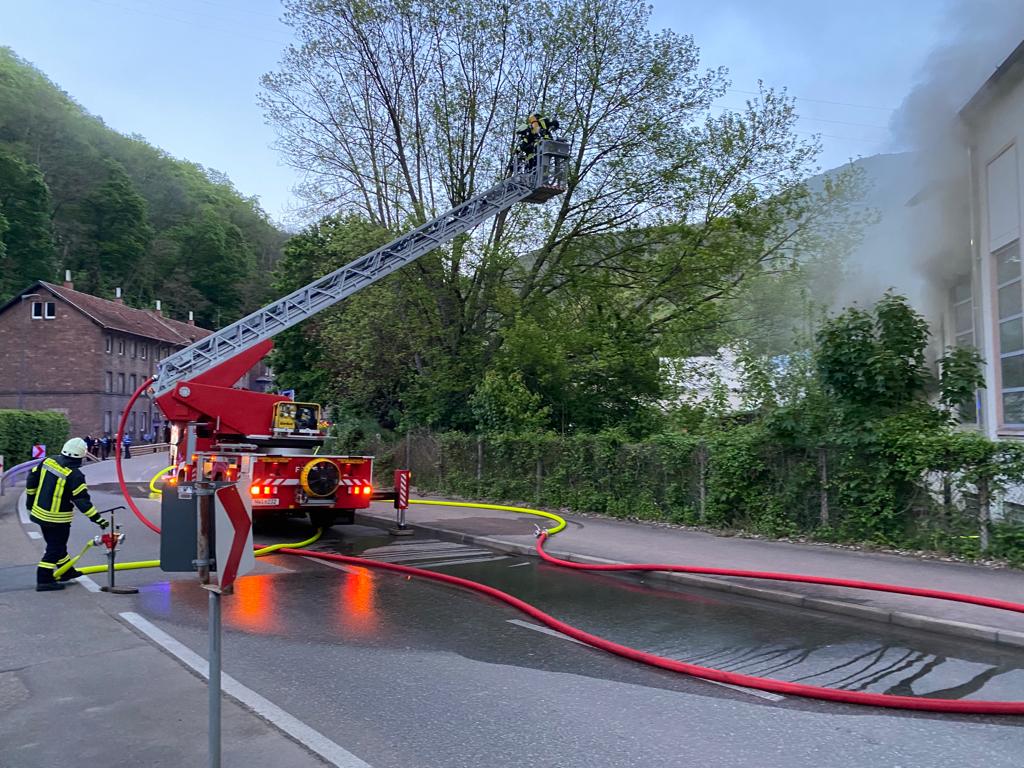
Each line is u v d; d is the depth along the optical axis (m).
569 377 17.89
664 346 17.78
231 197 88.44
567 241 19.31
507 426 17.11
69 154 70.56
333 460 11.91
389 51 19.19
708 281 18.31
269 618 6.88
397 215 19.50
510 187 15.07
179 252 75.69
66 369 49.44
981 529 8.98
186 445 11.33
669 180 18.48
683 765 3.87
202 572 3.63
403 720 4.43
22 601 7.38
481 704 4.72
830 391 10.64
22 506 16.56
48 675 5.16
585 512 14.23
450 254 18.39
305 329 27.02
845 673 5.43
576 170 18.77
